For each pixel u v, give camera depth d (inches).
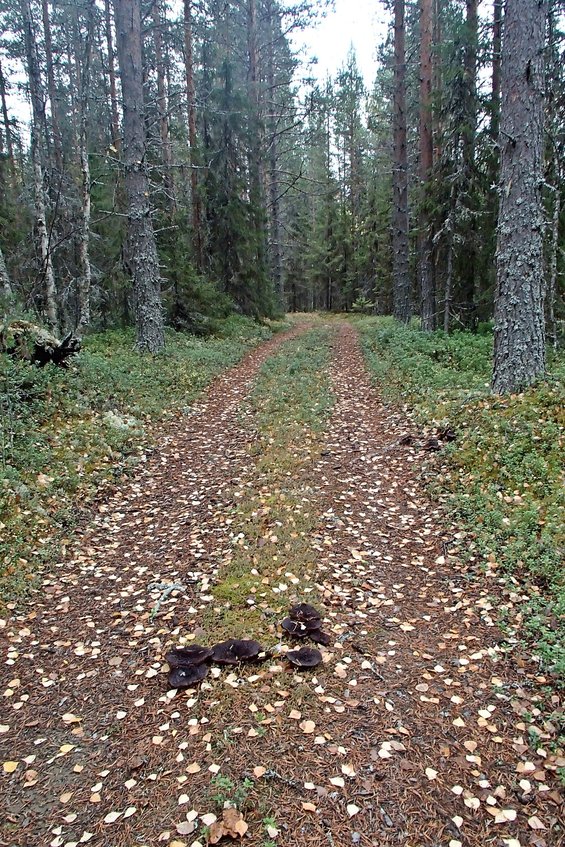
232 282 926.4
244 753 131.1
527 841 109.0
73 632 184.5
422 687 152.9
